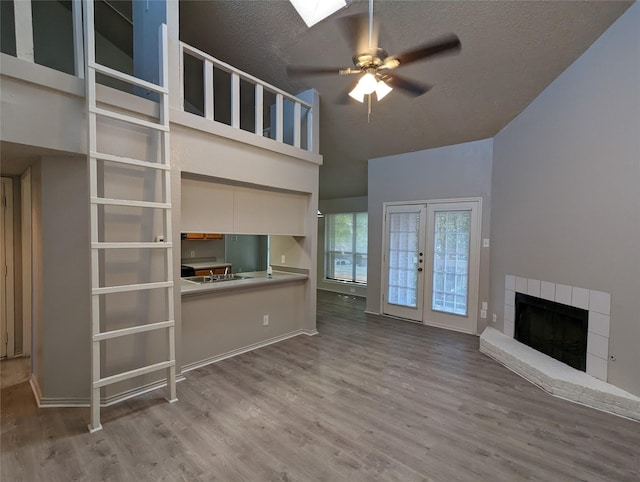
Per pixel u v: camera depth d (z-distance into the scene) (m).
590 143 2.71
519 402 2.62
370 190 5.60
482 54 3.17
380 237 5.48
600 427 2.28
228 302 3.49
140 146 2.61
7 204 3.30
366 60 2.34
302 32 3.38
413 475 1.82
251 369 3.20
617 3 2.37
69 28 4.11
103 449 1.99
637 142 2.32
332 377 3.04
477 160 4.43
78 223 2.42
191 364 3.17
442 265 4.77
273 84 4.35
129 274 2.60
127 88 4.70
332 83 4.05
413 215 5.07
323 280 7.97
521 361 3.12
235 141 3.27
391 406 2.54
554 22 2.69
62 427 2.20
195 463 1.88
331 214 7.84
